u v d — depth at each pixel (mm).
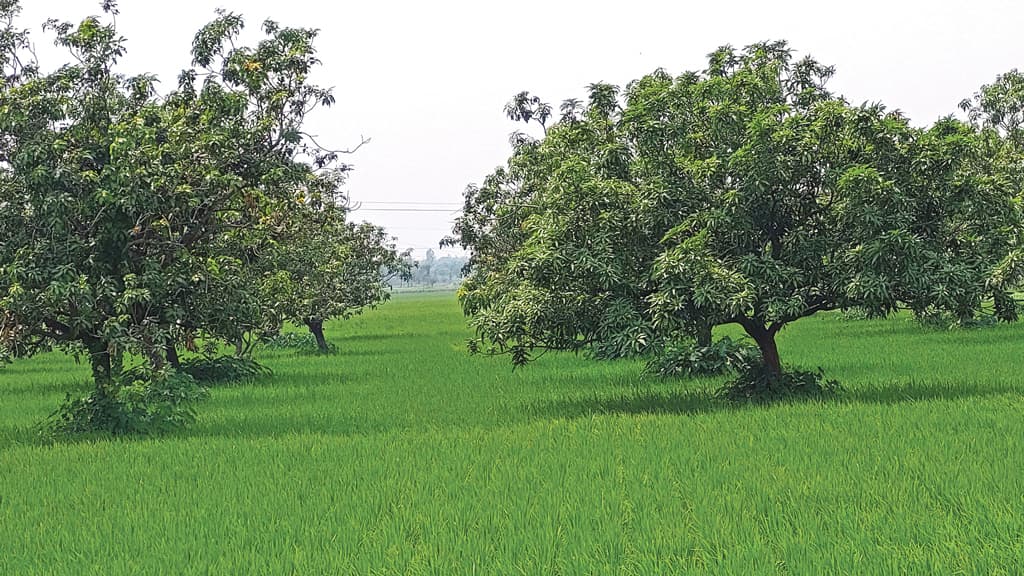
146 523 10172
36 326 17719
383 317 80875
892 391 19125
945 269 17734
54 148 16906
